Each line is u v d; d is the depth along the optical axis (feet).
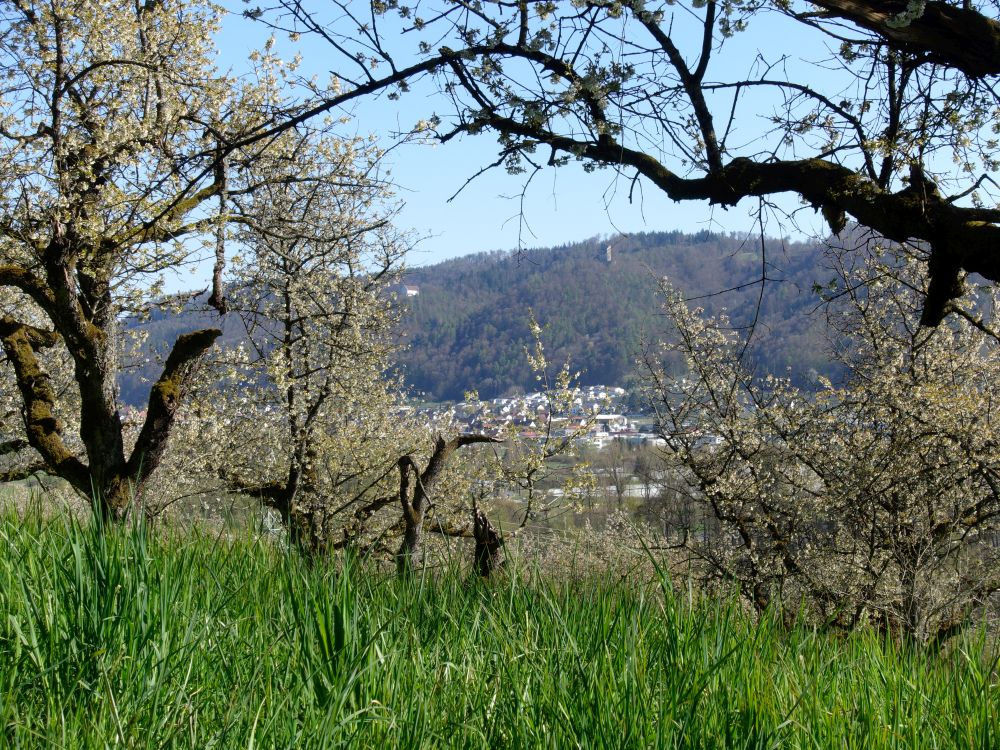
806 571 35.94
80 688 9.19
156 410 31.45
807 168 15.39
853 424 36.76
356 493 48.32
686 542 36.88
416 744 8.63
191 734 8.33
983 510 34.99
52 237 30.50
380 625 11.19
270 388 44.50
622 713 9.35
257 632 10.84
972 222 13.93
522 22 16.35
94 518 12.92
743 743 9.03
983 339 37.91
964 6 13.25
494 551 16.35
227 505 16.61
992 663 11.50
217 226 31.30
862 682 11.26
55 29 30.19
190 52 35.58
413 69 15.74
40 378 33.86
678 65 15.93
